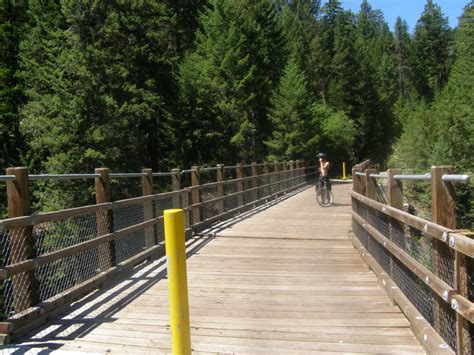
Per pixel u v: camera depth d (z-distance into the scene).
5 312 4.71
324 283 6.96
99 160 26.02
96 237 6.35
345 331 4.93
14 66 29.78
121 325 5.06
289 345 4.57
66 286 5.65
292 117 42.25
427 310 4.58
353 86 71.94
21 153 27.42
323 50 75.69
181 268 3.32
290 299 6.14
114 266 6.81
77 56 25.72
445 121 44.28
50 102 25.23
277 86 45.34
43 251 5.39
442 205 3.96
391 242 5.86
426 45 97.56
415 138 49.09
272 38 46.78
